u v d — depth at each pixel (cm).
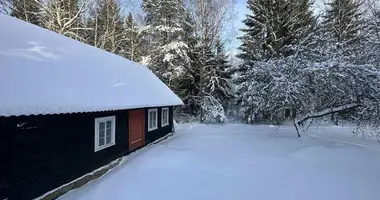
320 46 1266
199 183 667
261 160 895
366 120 1196
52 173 605
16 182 512
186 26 2447
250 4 2422
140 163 855
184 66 2361
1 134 484
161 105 1235
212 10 2456
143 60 2245
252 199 574
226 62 2600
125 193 603
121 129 967
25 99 498
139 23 2544
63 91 629
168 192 609
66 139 655
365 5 2017
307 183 671
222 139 1343
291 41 2181
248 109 2208
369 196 588
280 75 1251
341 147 1050
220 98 2542
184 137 1462
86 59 905
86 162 736
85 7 2044
